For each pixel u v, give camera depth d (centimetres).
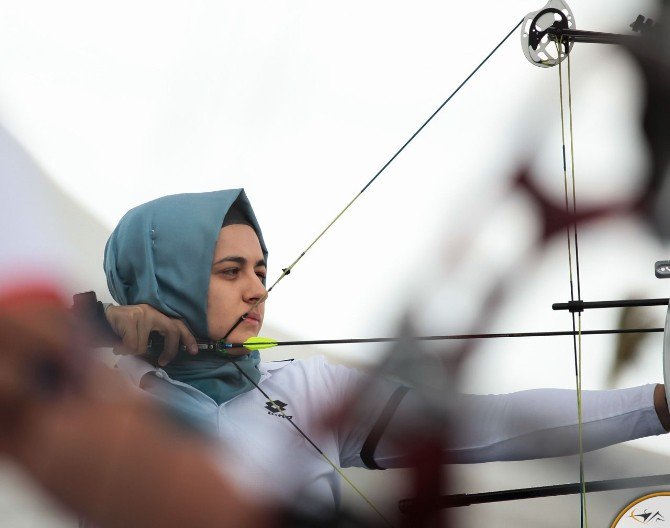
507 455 535
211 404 640
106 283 729
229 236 725
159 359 657
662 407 581
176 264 696
